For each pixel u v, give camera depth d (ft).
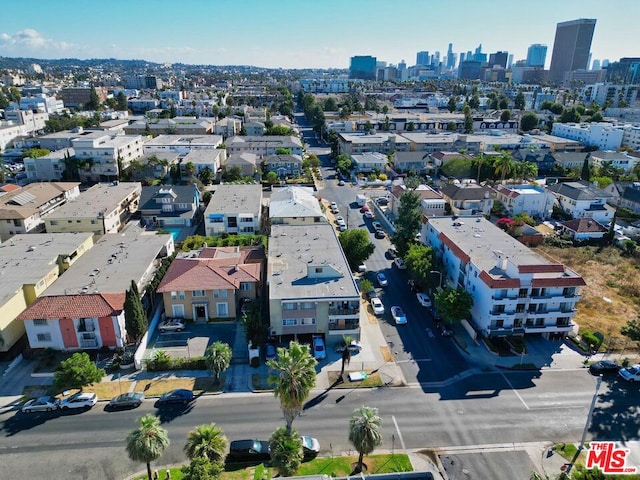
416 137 610.65
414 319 237.25
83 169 468.75
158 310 230.27
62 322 199.82
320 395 182.70
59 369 193.36
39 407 172.14
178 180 471.21
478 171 461.78
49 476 144.66
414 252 261.24
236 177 471.21
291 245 262.67
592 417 172.86
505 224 344.49
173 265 244.42
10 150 575.79
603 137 606.14
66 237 277.23
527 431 165.89
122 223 355.97
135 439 126.31
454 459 153.07
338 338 214.69
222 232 334.85
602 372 197.77
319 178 515.09
